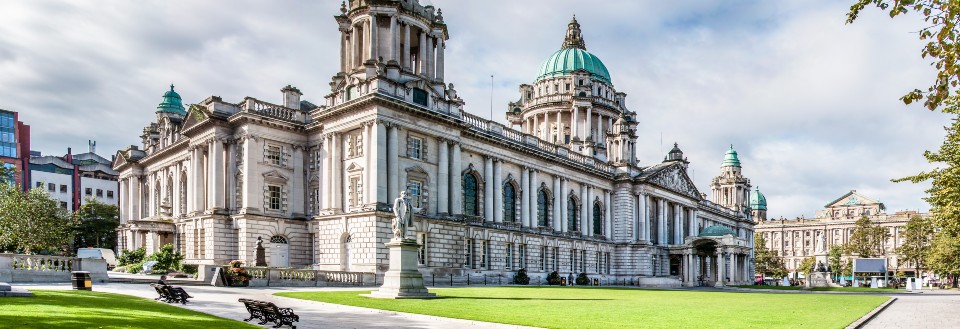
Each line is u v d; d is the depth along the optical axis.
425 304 33.59
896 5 15.23
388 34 72.00
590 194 100.12
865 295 62.81
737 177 166.50
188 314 24.58
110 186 155.38
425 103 69.81
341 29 76.19
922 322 30.50
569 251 93.50
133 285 44.25
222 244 67.38
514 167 85.56
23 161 140.25
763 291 75.81
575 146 106.06
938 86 15.35
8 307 20.89
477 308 31.75
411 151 67.62
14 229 86.62
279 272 50.44
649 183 106.62
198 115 72.12
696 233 124.56
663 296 50.34
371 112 63.69
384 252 61.66
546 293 49.28
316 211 70.38
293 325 23.27
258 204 67.31
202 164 73.50
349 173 65.94
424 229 66.44
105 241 117.00
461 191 73.44
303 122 72.62
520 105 138.75
